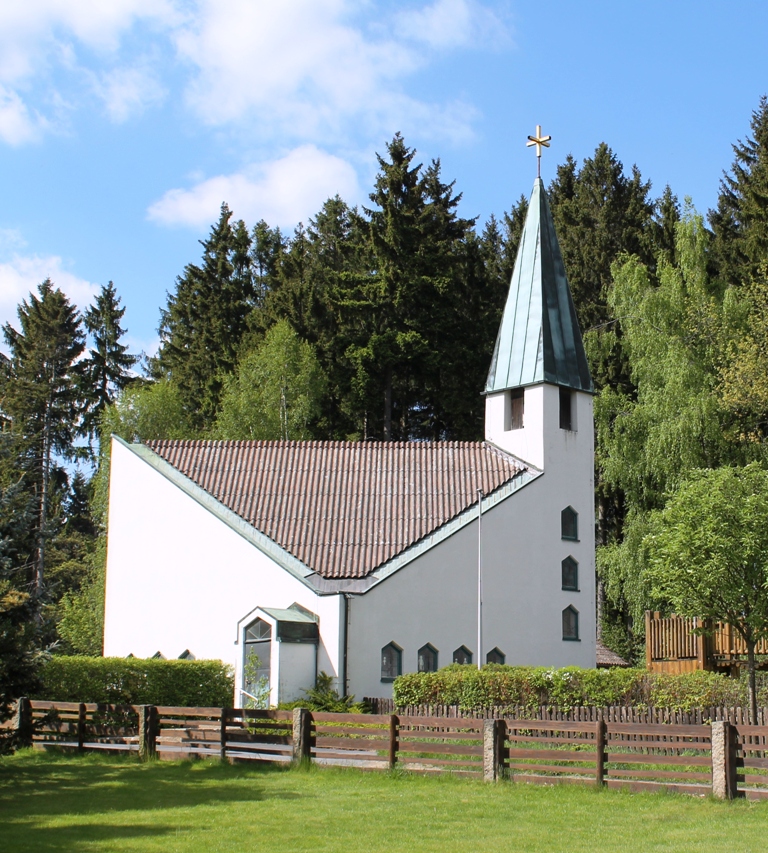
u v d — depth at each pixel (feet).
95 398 227.81
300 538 109.19
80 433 224.74
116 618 116.98
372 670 100.94
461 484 115.34
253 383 175.52
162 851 44.62
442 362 177.78
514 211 215.92
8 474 73.56
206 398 189.37
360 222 187.42
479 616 103.45
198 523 112.88
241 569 108.27
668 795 57.52
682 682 76.95
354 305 178.70
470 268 195.11
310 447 122.21
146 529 117.08
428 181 192.54
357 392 176.35
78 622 165.17
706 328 139.33
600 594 167.43
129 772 69.36
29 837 48.16
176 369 209.15
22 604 67.72
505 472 117.08
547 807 54.75
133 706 77.15
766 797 55.98
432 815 52.80
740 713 72.90
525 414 120.67
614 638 164.04
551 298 124.88
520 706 82.12
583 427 123.13
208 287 219.61
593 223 191.31
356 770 67.36
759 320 131.54
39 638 68.59
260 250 245.45
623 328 149.59
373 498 114.01
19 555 69.82
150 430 178.19
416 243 180.75
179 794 60.44
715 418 132.16
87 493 218.79
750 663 75.72
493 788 60.59
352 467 118.83
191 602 111.34
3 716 68.59
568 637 115.14
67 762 74.64
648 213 190.49
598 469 164.35
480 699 83.87
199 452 121.49
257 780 64.90
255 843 46.29
